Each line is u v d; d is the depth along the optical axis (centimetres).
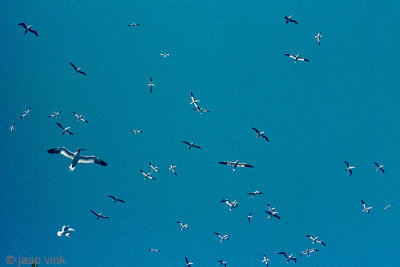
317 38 4847
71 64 4775
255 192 4784
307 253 5044
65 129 4828
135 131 5169
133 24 5097
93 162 2117
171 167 5284
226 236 5194
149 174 5212
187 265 5062
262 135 4381
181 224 5225
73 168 2064
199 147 4675
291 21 4478
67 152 2097
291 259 5053
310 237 5091
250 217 5262
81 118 4966
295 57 4794
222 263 5091
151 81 5172
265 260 5091
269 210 4797
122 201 4959
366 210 5031
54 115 4875
